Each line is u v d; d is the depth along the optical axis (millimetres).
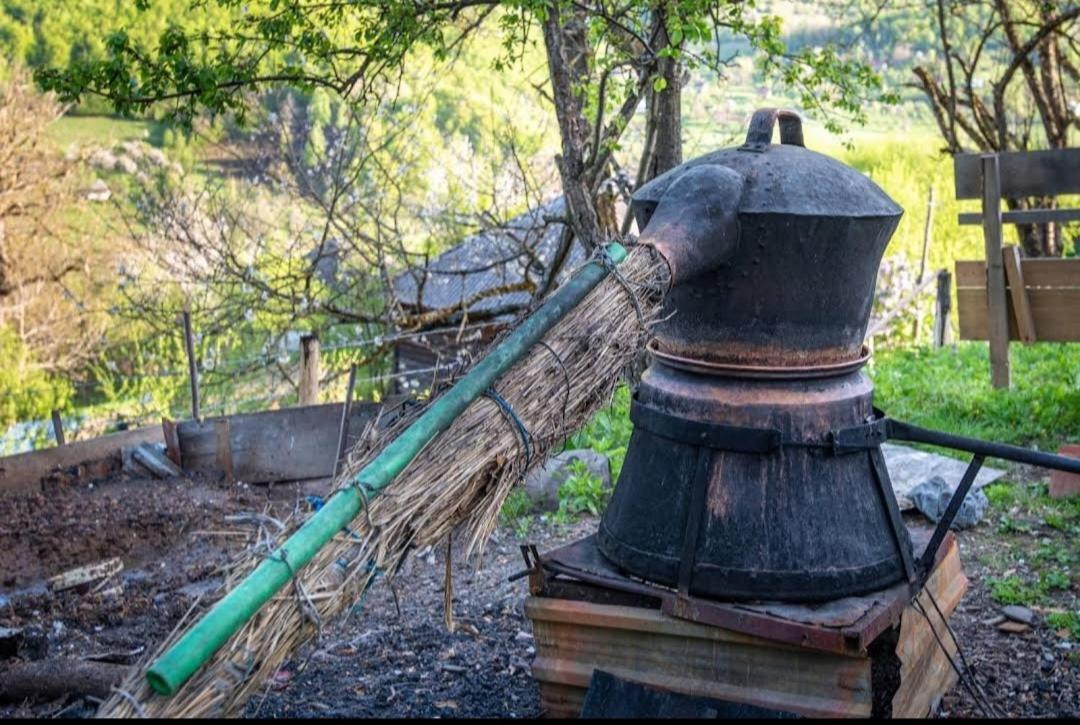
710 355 3406
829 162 3443
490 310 10336
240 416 7027
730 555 3291
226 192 12500
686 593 3312
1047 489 6035
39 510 6234
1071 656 4215
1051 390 7406
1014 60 10281
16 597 5180
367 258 10336
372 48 7004
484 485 3080
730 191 3232
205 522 6199
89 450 7004
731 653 3305
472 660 4348
